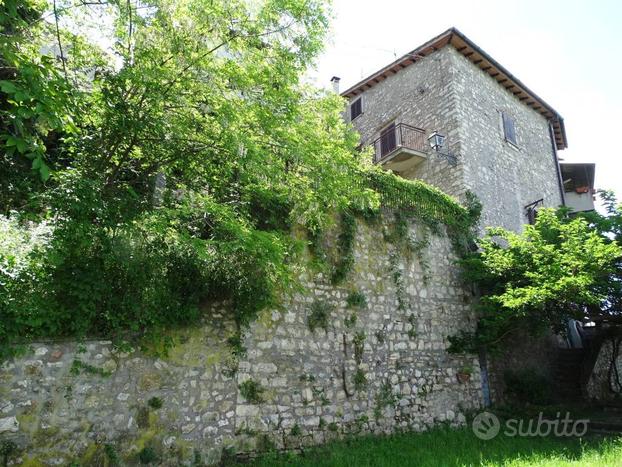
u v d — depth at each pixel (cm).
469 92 1227
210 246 577
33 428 443
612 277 845
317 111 607
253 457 572
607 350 1071
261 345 629
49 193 467
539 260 824
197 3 475
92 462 466
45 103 362
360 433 689
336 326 719
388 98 1405
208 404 560
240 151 510
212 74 502
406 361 793
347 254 767
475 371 901
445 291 907
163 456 511
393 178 893
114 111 498
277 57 527
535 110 1520
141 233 529
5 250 447
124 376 507
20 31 465
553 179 1494
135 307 511
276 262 544
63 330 473
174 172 644
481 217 1110
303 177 593
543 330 915
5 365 443
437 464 551
